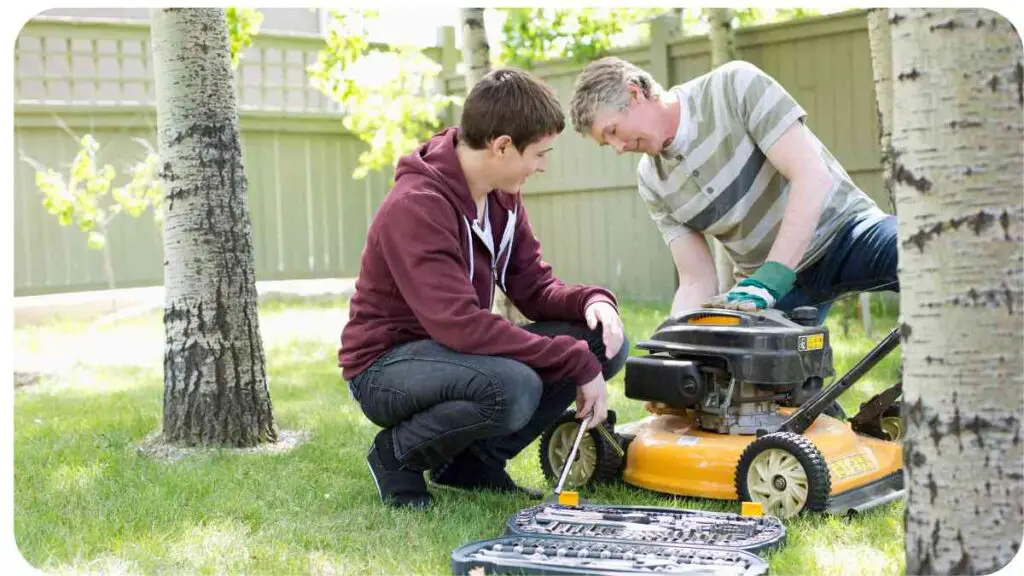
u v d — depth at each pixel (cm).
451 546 251
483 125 266
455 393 264
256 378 379
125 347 655
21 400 479
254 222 889
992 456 193
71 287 834
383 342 279
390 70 759
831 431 289
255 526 274
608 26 768
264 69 891
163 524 275
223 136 375
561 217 865
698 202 319
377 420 285
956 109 190
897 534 253
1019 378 193
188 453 361
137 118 845
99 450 368
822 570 225
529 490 298
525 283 305
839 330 601
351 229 935
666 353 300
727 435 294
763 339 278
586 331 295
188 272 371
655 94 303
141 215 859
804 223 293
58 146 820
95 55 838
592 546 235
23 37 820
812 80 708
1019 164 191
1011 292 192
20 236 812
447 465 308
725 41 680
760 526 250
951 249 192
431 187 271
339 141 923
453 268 266
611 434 300
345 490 304
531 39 765
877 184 688
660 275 804
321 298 884
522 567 222
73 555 251
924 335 197
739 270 345
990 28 188
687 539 241
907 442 203
